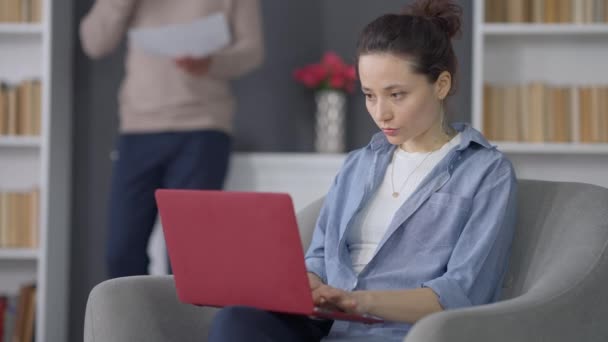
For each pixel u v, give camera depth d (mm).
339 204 2467
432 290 2084
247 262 2023
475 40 4566
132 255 4465
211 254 2072
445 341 1781
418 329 1781
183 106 4398
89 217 5070
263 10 5047
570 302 2049
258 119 5062
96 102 5039
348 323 2324
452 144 2363
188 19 4383
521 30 4559
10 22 4699
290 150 5062
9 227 4680
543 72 4750
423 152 2381
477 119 4527
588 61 4730
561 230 2307
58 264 4867
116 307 2277
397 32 2213
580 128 4590
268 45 5055
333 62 4789
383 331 2232
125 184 4457
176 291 2395
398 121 2230
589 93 4586
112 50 4688
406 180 2369
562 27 4539
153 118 4410
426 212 2291
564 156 4766
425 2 2375
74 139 5051
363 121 5000
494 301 2246
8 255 4629
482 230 2207
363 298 2035
